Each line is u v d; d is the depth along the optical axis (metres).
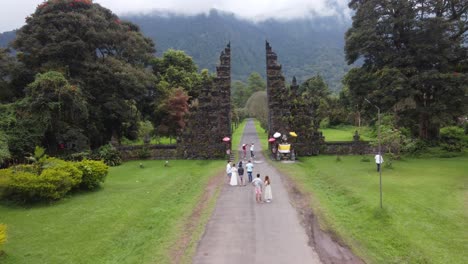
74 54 38.84
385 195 21.12
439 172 27.64
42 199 21.08
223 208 19.92
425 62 37.44
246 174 29.66
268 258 13.52
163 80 58.19
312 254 13.88
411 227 16.00
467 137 40.69
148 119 56.19
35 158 24.42
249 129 89.25
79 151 35.19
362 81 40.12
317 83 90.00
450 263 12.80
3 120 31.39
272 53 43.38
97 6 45.06
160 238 15.79
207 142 40.62
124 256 14.12
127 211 19.53
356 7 41.25
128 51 46.91
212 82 42.44
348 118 79.38
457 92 35.06
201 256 13.81
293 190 23.89
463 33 39.06
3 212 19.27
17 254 14.02
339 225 17.03
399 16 37.41
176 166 35.59
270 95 42.41
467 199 19.88
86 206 20.47
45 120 32.53
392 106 37.50
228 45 44.44
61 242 15.22
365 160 34.94
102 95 40.69
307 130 40.31
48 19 38.66
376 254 13.95
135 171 32.66
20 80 38.44
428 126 39.50
